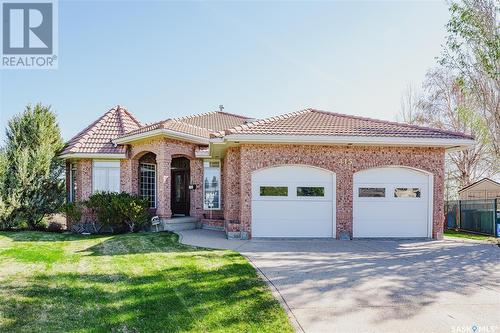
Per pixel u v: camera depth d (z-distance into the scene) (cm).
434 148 1509
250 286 745
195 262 972
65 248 1224
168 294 696
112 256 1070
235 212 1595
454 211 2245
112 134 1998
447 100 2930
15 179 1734
